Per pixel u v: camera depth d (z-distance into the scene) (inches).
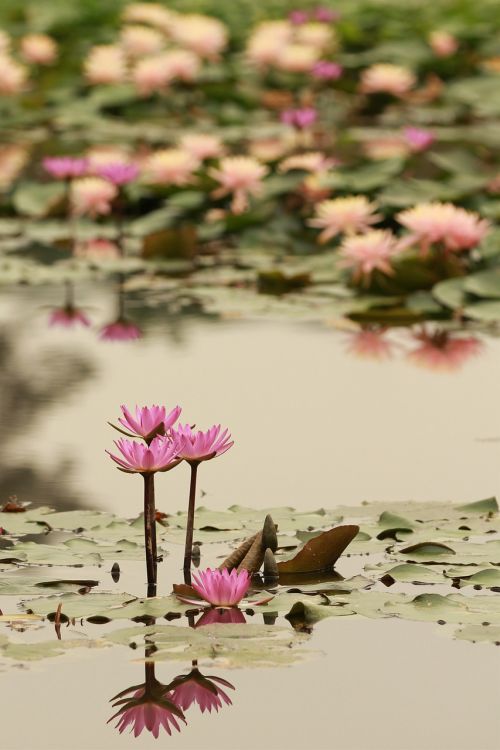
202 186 617.6
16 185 686.5
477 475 281.6
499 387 361.4
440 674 174.2
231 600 192.2
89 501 262.5
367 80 936.9
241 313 462.0
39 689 169.2
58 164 620.4
